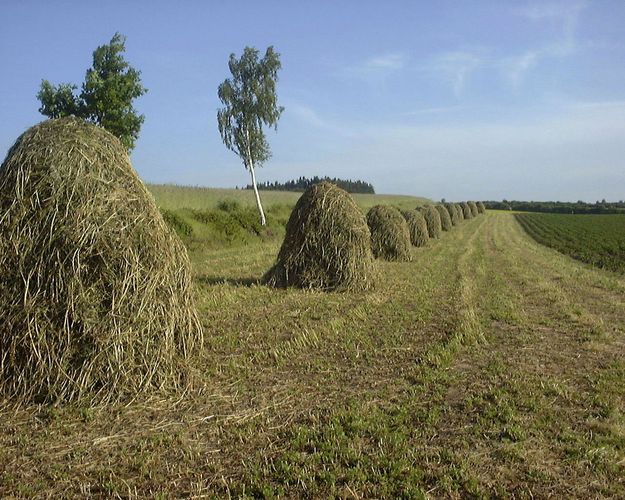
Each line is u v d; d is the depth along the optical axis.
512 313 11.16
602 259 24.70
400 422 5.61
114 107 20.06
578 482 4.54
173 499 4.24
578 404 6.22
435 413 5.81
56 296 5.95
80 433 5.30
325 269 13.17
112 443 5.12
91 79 19.64
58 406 5.80
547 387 6.66
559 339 9.22
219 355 7.84
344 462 4.80
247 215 31.45
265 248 25.14
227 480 4.50
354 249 13.23
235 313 10.54
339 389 6.59
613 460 4.86
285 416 5.78
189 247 23.27
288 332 9.25
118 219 6.35
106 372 5.99
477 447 5.12
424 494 4.24
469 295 13.16
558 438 5.32
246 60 35.09
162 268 6.56
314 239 13.21
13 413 5.66
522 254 25.81
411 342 8.73
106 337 6.02
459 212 58.91
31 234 6.07
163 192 36.28
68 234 6.05
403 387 6.68
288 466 4.66
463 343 8.77
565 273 18.53
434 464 4.77
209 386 6.58
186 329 6.85
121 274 6.20
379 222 20.97
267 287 13.35
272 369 7.29
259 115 35.00
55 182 6.23
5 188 6.26
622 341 9.19
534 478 4.56
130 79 20.31
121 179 6.64
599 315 11.45
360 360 7.75
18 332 5.89
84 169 6.40
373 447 5.07
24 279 5.97
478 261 21.55
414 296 12.88
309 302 11.66
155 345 6.33
